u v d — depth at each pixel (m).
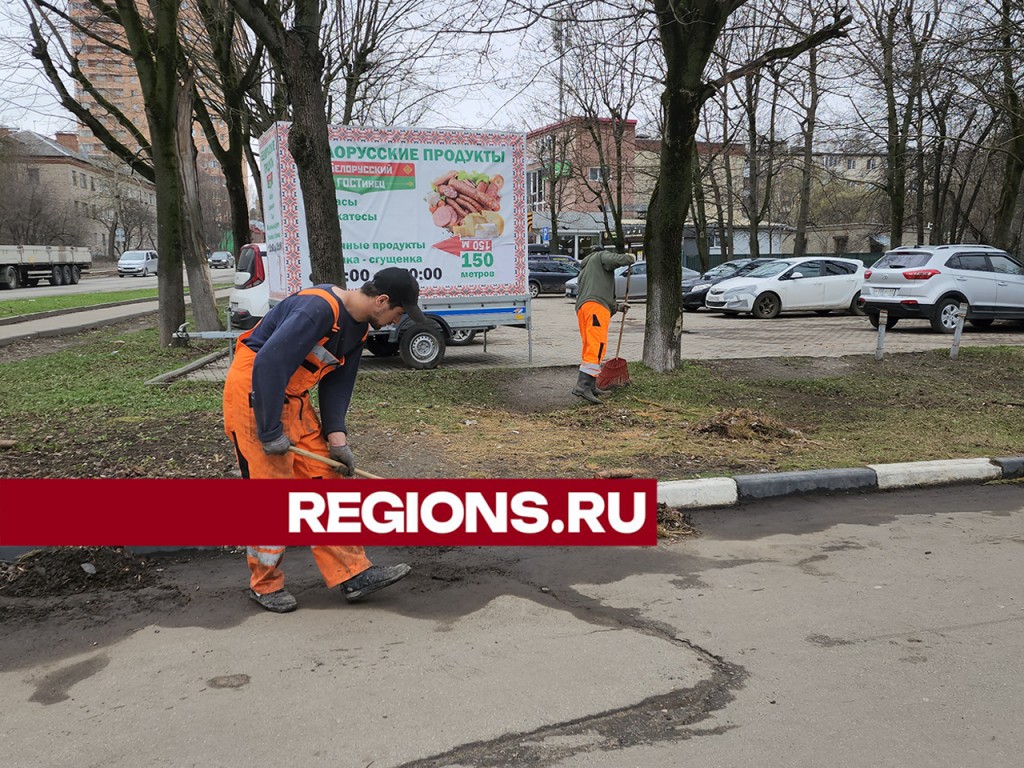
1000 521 5.21
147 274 48.06
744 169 32.62
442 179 10.44
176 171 12.00
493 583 4.12
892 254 15.90
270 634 3.50
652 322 10.04
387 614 3.73
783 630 3.55
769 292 19.52
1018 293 15.24
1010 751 2.61
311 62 7.14
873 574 4.26
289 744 2.63
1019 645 3.40
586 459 6.27
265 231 10.98
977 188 27.16
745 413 7.40
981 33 12.97
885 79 14.16
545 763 2.53
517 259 10.86
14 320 17.12
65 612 3.71
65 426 6.77
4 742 2.64
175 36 11.47
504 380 9.73
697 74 8.95
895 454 6.51
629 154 40.09
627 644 3.40
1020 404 8.74
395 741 2.65
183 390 8.56
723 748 2.62
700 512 5.43
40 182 60.31
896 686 3.04
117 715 2.82
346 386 3.87
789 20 9.81
